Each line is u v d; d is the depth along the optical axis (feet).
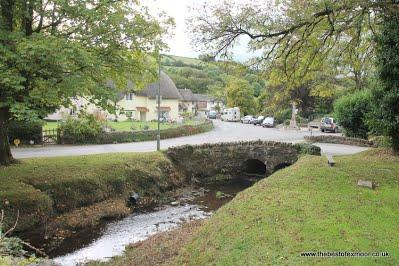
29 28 53.31
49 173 58.70
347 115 110.01
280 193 41.09
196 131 146.00
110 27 54.08
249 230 31.65
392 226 31.17
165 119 196.85
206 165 91.66
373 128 66.28
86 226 52.01
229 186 86.12
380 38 57.00
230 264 26.81
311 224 31.27
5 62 43.19
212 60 51.93
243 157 96.27
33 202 48.70
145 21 57.93
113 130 119.96
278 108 189.06
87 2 50.80
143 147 97.35
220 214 38.42
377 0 47.09
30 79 46.24
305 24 48.08
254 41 51.26
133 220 56.03
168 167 80.23
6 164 60.90
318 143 108.37
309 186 43.29
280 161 92.12
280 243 28.37
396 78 58.13
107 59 55.72
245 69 54.03
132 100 212.84
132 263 34.17
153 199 68.95
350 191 40.93
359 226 30.81
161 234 42.57
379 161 58.08
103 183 61.67
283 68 54.80
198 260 29.37
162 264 31.42
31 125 98.53
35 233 47.11
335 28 50.06
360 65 62.23
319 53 54.80
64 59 42.06
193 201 69.82
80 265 37.65
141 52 61.21
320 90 76.28
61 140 103.24
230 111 247.91
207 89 355.56
